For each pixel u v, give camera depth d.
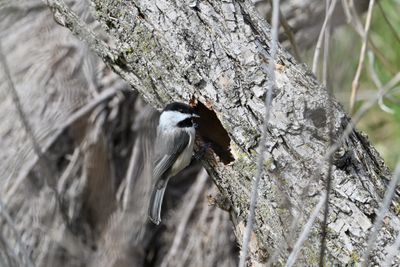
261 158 6.50
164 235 14.55
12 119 14.05
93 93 14.30
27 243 13.68
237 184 8.23
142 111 14.35
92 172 14.20
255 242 8.16
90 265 13.87
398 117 14.08
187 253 14.38
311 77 8.08
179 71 8.48
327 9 8.97
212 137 8.75
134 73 9.08
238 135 8.09
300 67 8.16
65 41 14.27
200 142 8.78
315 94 7.76
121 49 8.95
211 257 14.30
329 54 8.74
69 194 14.15
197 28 8.45
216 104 8.24
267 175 7.86
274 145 7.84
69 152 14.28
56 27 14.34
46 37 14.30
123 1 8.82
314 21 11.92
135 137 14.43
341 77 9.25
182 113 8.61
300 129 7.73
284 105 7.83
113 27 8.98
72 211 14.09
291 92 7.86
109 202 14.17
